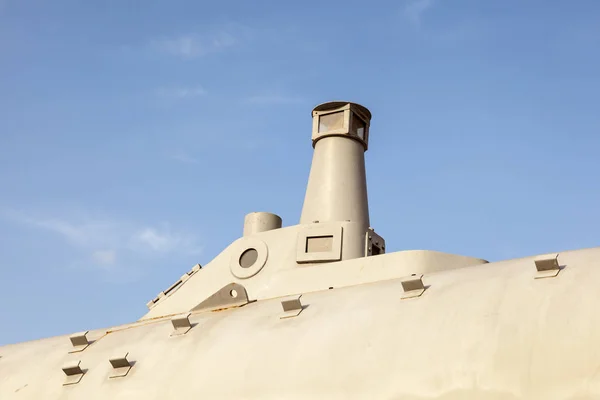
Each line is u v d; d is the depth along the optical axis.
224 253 22.05
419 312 14.45
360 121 24.75
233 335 16.48
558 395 11.89
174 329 17.78
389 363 13.77
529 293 13.45
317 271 20.05
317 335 15.22
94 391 16.77
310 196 23.61
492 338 13.05
